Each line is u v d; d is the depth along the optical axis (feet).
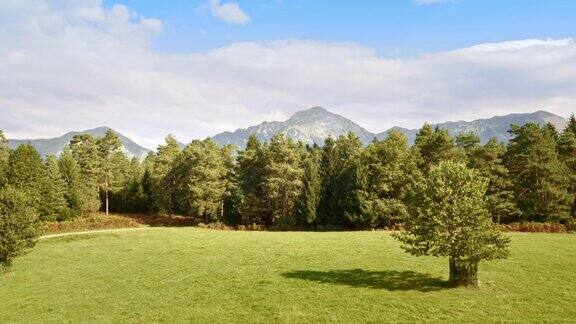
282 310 82.69
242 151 297.12
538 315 74.38
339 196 245.65
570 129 283.59
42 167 282.36
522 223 196.44
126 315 84.69
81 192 309.01
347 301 85.92
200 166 284.41
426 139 260.42
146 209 371.56
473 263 90.74
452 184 91.09
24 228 130.82
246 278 107.96
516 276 99.81
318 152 345.72
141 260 138.31
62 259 147.64
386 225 228.02
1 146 269.44
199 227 263.90
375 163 234.17
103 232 221.46
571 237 164.35
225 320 79.15
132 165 448.65
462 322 72.49
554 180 214.07
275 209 273.13
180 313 84.07
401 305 81.92
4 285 114.32
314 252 139.85
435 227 88.69
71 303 94.73
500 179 218.38
